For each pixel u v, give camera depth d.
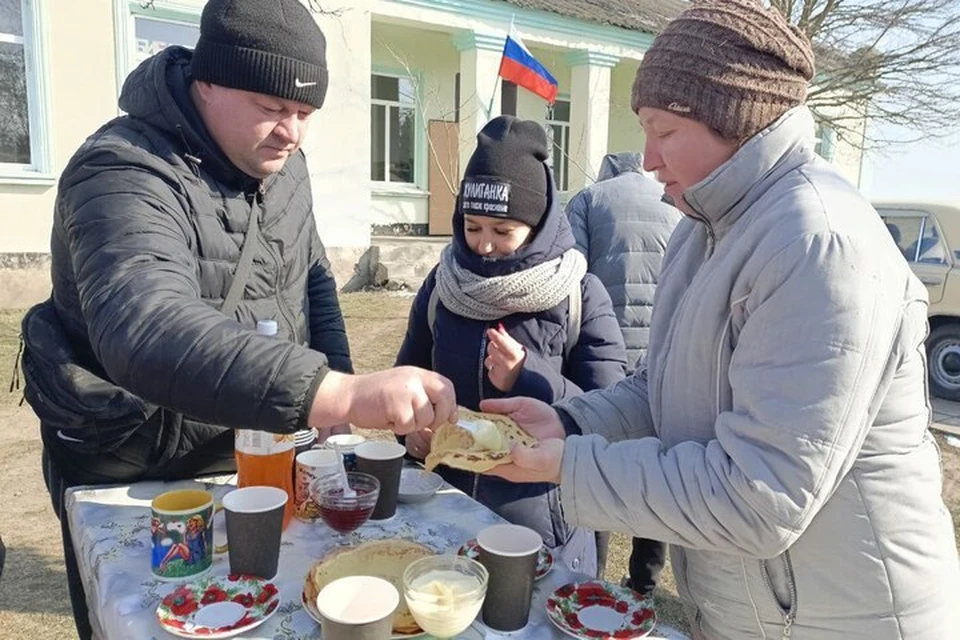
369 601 1.08
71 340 1.64
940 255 6.35
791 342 1.05
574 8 11.26
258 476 1.52
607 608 1.25
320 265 2.19
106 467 1.68
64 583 2.93
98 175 1.42
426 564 1.21
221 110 1.60
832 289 1.03
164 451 1.66
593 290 2.16
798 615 1.22
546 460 1.22
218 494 1.66
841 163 15.59
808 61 1.20
